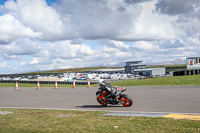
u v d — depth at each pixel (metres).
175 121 6.53
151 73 94.81
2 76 140.88
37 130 5.79
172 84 24.39
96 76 91.75
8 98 17.28
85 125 6.24
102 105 11.38
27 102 14.25
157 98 13.25
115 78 85.19
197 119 6.84
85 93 18.81
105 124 6.33
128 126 6.04
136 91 18.38
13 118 7.62
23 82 52.12
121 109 9.88
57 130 5.75
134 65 104.69
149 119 6.97
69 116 7.94
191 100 11.77
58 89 25.67
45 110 10.10
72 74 126.44
